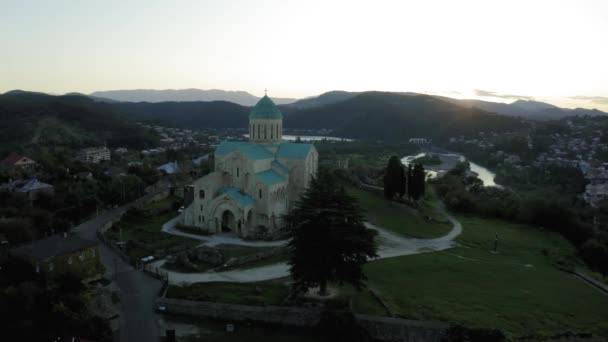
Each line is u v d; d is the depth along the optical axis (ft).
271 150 384.68
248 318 198.90
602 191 633.20
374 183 570.87
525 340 179.52
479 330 176.04
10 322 164.96
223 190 342.44
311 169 391.04
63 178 461.37
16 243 263.70
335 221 204.85
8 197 346.13
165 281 232.94
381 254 305.32
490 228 414.21
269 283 234.58
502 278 261.44
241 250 288.71
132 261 264.52
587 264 347.97
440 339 183.32
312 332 191.31
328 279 211.20
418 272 263.70
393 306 207.31
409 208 447.83
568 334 186.29
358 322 189.37
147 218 376.68
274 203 343.26
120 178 469.98
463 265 284.82
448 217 451.94
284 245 301.02
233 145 378.12
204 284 231.71
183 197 456.04
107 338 175.11
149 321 196.03
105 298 209.56
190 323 196.24
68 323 170.19
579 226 416.46
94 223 352.69
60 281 197.16
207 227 337.52
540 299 228.02
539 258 328.08
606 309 219.20
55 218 326.24
